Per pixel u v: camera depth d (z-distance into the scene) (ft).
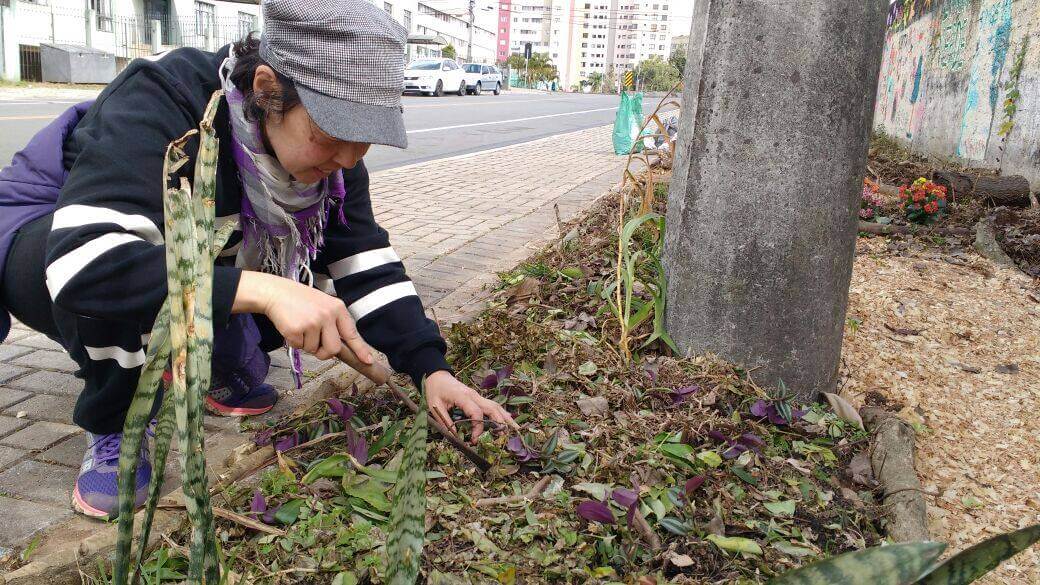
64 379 8.74
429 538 5.66
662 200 17.88
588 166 31.37
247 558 5.50
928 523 6.86
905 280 14.23
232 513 5.70
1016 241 16.94
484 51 289.12
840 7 7.84
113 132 5.18
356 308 6.82
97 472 6.17
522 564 5.43
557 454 6.80
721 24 8.17
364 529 5.67
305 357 9.62
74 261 4.66
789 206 8.18
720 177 8.34
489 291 12.19
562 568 5.36
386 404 7.66
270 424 7.42
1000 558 2.22
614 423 7.51
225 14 94.53
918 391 9.54
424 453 2.63
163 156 5.29
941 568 2.27
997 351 11.14
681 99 9.16
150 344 2.69
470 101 88.07
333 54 4.86
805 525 6.32
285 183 5.91
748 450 7.22
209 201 2.53
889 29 48.80
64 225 4.84
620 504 5.98
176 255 2.47
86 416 5.98
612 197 19.97
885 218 19.35
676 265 8.85
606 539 5.67
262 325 7.71
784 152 8.09
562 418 7.46
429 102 76.18
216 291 4.33
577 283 11.49
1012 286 14.30
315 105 4.91
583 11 463.83
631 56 465.88
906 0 42.83
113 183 5.04
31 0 66.64
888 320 12.02
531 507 6.05
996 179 21.47
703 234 8.52
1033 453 8.27
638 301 10.06
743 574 5.56
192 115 5.53
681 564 5.52
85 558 5.39
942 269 15.20
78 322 5.58
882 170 29.30
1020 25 24.95
